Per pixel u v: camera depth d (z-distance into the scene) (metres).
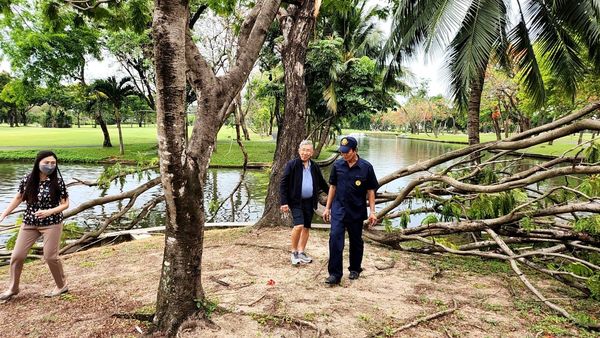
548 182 16.48
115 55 28.17
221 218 12.08
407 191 6.63
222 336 3.48
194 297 3.62
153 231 8.65
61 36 24.97
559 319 4.12
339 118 23.36
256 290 4.62
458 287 5.05
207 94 3.49
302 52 8.20
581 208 5.32
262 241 7.04
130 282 4.92
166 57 3.01
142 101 34.16
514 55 11.38
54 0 6.47
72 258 6.16
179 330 3.44
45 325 3.72
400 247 6.85
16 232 7.84
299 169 5.72
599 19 9.18
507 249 5.46
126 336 3.48
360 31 24.42
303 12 8.13
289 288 4.73
